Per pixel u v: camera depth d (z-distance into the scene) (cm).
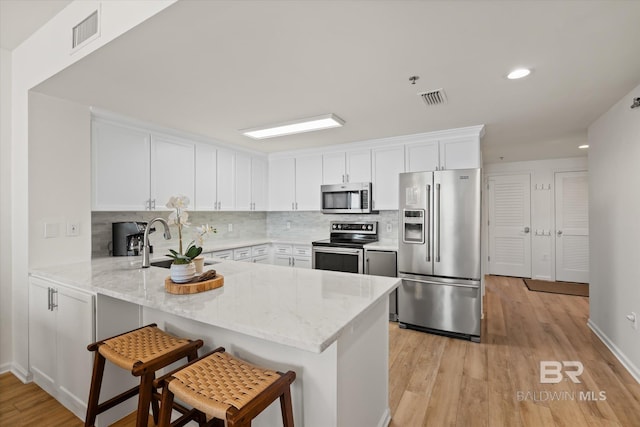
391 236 428
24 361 236
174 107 272
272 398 116
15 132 239
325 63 192
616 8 142
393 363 262
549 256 563
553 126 338
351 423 145
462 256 311
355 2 135
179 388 118
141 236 312
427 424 187
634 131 239
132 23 150
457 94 245
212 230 196
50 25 204
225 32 156
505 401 209
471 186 307
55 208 242
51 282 211
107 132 284
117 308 189
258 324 122
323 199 440
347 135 375
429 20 150
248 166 455
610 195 283
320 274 214
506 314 384
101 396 182
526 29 158
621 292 263
